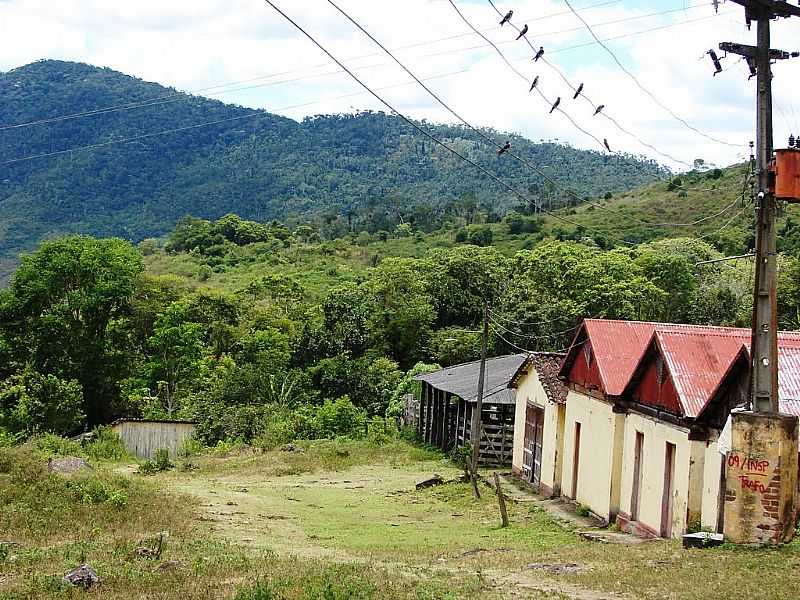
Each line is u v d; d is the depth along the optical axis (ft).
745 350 54.65
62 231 528.63
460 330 200.54
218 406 153.17
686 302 185.37
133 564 48.44
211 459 127.65
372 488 100.32
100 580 43.37
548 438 93.61
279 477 109.81
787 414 48.24
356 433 143.13
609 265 179.73
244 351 187.52
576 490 86.02
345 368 175.42
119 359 179.63
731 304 188.75
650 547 56.54
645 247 209.97
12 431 144.36
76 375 172.55
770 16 47.09
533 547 63.26
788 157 45.80
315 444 135.64
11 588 41.45
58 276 174.19
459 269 218.59
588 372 81.92
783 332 66.49
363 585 41.75
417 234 383.65
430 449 130.00
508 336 180.34
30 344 174.40
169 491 86.84
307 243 402.52
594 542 65.21
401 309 201.87
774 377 48.01
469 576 47.26
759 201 47.50
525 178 545.85
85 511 67.97
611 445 75.20
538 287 188.14
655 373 67.26
